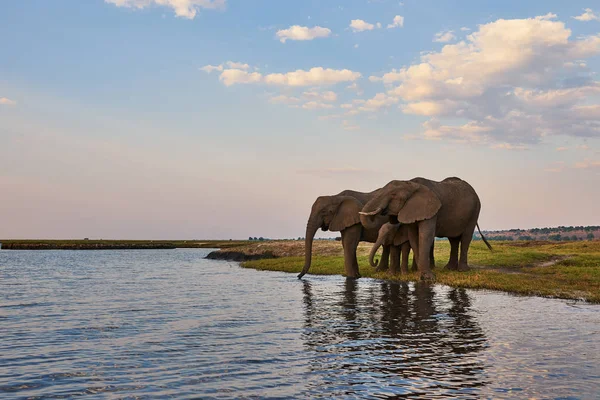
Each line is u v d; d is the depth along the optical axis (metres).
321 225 24.53
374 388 6.35
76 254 69.38
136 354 8.09
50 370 7.17
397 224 22.41
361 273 24.48
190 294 16.80
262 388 6.35
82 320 11.39
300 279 22.94
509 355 8.00
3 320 11.41
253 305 13.83
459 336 9.43
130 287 19.61
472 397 6.04
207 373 7.01
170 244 112.31
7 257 57.53
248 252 47.41
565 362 7.59
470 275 20.48
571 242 40.22
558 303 13.87
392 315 11.91
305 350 8.34
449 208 22.14
